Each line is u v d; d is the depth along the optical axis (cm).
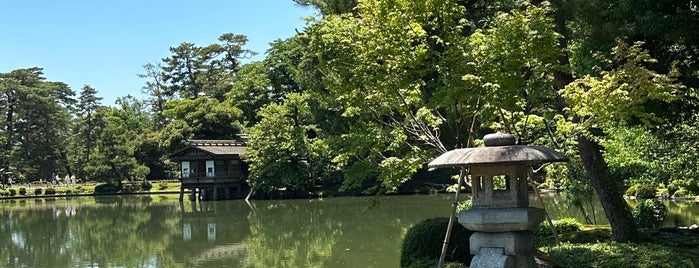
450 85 968
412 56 1034
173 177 6284
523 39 951
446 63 1019
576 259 903
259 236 2133
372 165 1131
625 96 898
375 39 1040
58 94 7562
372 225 2322
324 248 1784
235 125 5169
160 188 5797
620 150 1714
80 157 6619
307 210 3114
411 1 1035
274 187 4044
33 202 4834
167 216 3083
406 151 1228
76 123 7169
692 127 1464
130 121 6950
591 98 924
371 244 1822
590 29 1188
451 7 1045
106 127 6075
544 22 978
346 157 1176
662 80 932
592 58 1212
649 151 1614
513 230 700
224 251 1812
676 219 1938
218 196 4503
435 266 906
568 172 1658
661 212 1551
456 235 959
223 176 4359
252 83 5416
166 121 7756
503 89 944
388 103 1122
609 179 1230
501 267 689
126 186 5703
